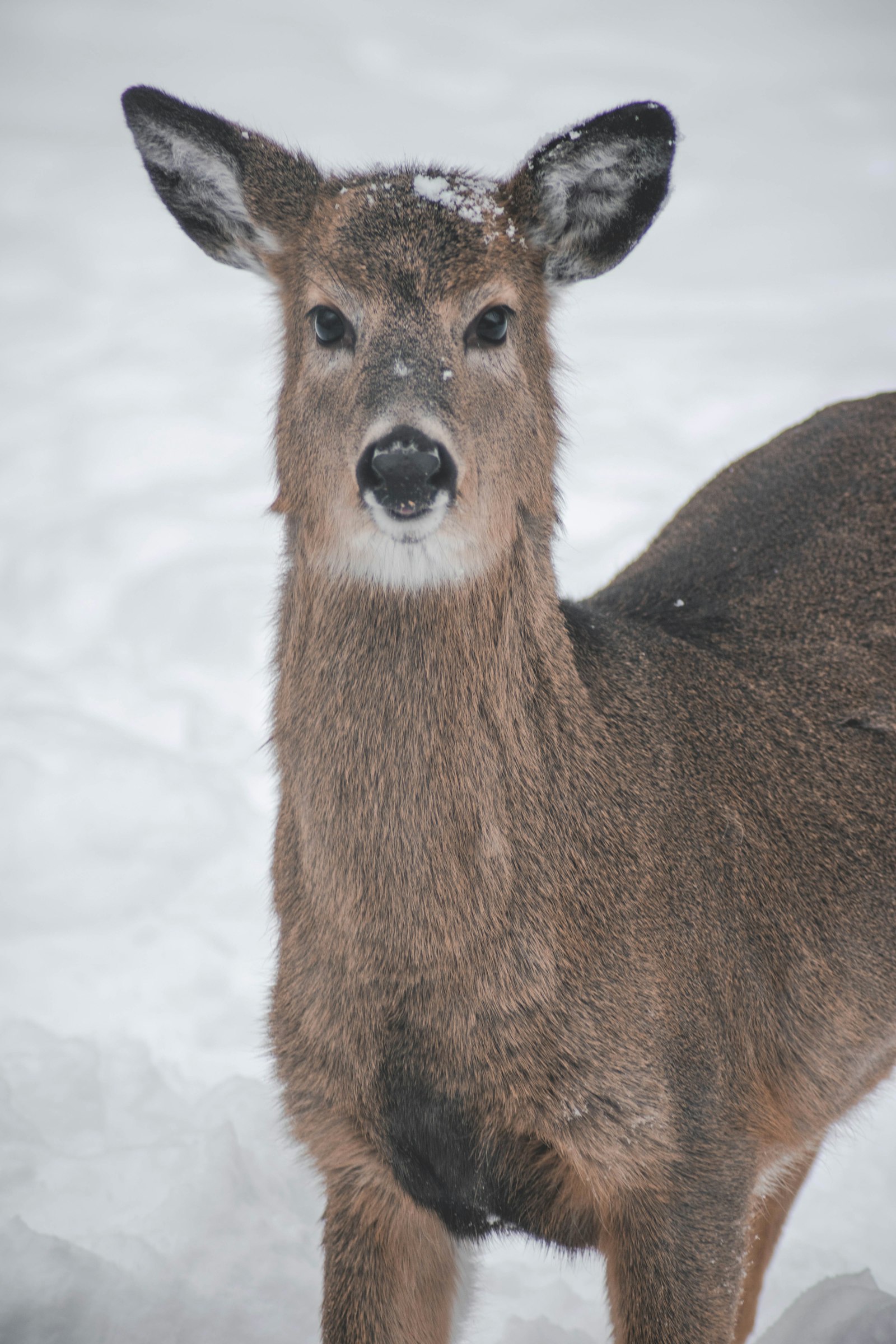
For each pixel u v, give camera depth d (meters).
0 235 31.28
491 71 47.66
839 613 7.62
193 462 20.09
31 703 14.08
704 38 51.56
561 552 16.42
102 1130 9.07
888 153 36.66
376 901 5.77
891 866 7.12
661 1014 6.01
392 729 5.77
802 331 24.58
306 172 6.77
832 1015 6.87
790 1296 8.23
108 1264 7.39
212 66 47.50
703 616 7.49
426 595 5.76
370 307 5.98
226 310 27.00
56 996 10.59
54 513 18.16
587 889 5.93
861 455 8.26
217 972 10.88
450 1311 6.68
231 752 13.65
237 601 15.57
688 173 35.34
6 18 51.38
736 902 6.52
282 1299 7.53
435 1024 5.80
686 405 21.36
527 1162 6.05
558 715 6.10
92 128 40.47
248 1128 8.94
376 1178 6.26
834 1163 9.26
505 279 6.18
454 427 5.78
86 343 25.06
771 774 6.89
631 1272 6.09
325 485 5.96
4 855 11.93
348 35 51.75
